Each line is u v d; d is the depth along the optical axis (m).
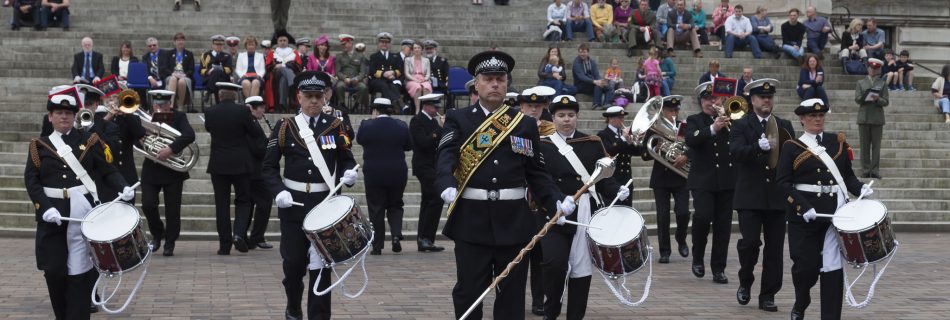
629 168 13.38
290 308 8.91
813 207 9.21
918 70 31.14
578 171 9.02
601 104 22.42
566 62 24.81
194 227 16.11
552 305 8.83
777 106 23.56
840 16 30.73
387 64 21.34
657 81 23.08
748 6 29.45
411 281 11.79
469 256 7.51
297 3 27.39
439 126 14.25
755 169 10.36
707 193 12.06
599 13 26.25
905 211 18.86
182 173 13.88
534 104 9.32
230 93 14.02
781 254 10.33
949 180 20.12
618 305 10.55
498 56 7.61
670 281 12.19
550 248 8.65
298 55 21.17
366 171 14.10
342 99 21.09
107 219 8.46
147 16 26.39
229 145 13.91
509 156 7.55
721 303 10.71
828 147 9.42
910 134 22.39
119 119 12.91
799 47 25.95
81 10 26.30
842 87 25.34
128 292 10.89
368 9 27.69
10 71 22.97
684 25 25.50
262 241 14.68
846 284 8.95
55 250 8.58
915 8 30.98
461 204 7.54
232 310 9.91
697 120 12.06
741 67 25.41
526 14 28.36
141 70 19.98
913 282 12.32
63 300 8.81
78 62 21.69
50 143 8.74
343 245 8.07
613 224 8.54
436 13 27.91
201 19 26.50
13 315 9.66
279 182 8.66
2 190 16.72
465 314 7.23
